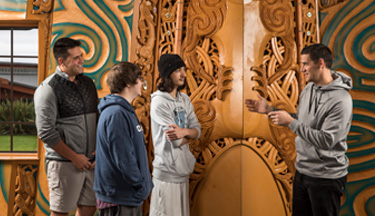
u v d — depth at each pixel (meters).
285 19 2.81
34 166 2.93
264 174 2.78
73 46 2.27
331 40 2.87
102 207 1.81
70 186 2.33
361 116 2.83
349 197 2.85
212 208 2.78
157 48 2.87
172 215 2.36
